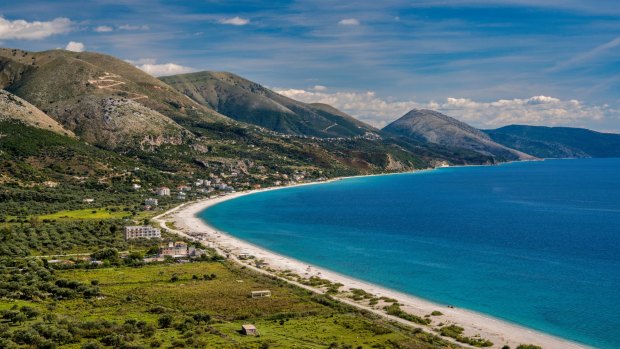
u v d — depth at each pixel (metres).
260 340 155.25
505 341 163.12
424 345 154.75
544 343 161.38
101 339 151.38
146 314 180.62
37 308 179.12
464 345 160.12
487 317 184.88
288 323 174.62
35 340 144.50
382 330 166.62
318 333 164.12
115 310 183.88
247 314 183.25
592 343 161.25
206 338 156.25
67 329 156.38
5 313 166.25
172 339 153.88
